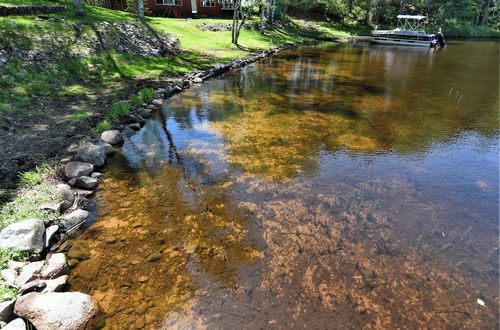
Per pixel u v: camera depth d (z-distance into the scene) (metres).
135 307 2.65
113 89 9.12
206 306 2.67
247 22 25.84
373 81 12.41
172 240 3.45
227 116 7.81
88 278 2.94
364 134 6.71
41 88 7.96
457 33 39.00
